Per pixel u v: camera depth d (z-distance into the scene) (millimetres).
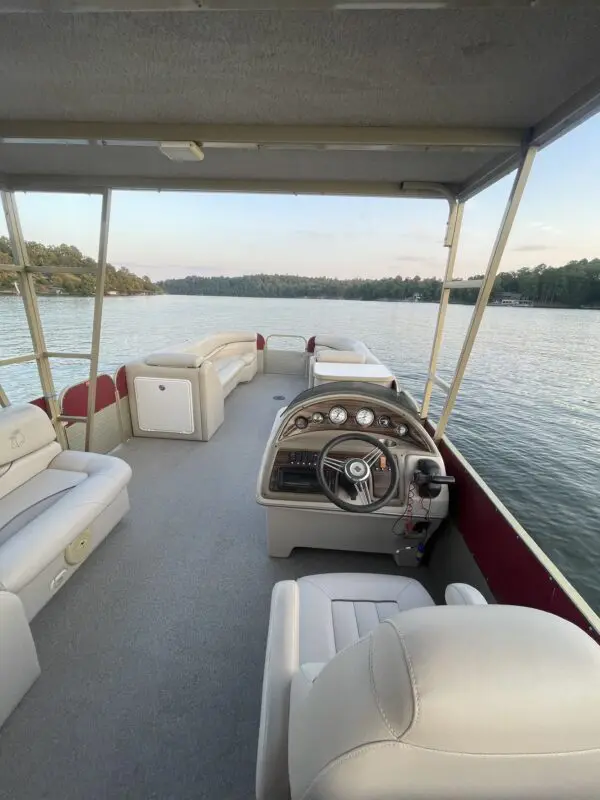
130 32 869
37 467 2078
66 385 2807
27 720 1259
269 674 909
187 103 1275
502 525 1388
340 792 408
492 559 1448
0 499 1847
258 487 1834
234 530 2273
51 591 1658
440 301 2324
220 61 998
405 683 406
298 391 5305
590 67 967
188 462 3135
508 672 406
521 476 5758
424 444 1835
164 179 2367
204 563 1998
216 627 1630
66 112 1385
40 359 2525
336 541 1956
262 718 834
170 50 947
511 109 1241
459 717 385
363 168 2016
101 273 2355
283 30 849
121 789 1098
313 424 1889
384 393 1890
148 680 1401
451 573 1809
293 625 1047
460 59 951
